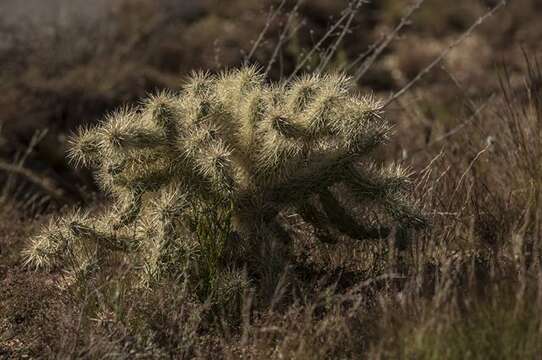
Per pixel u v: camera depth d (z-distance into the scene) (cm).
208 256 540
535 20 1894
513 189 674
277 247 551
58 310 540
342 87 543
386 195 547
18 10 1568
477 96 1226
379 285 555
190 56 1458
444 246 565
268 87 576
